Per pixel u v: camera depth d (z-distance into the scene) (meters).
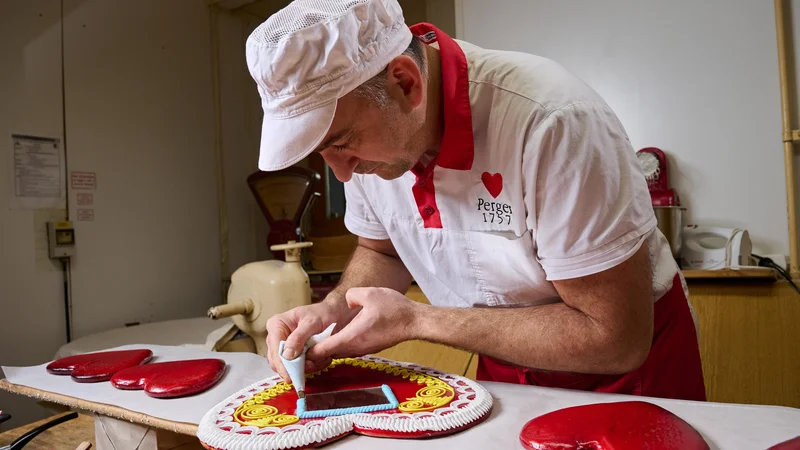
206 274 2.90
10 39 2.10
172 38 2.76
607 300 0.83
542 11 2.34
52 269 2.23
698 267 1.95
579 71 2.28
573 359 0.85
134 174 2.55
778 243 1.94
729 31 1.99
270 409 0.81
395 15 0.79
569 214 0.82
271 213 2.54
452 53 0.93
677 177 2.11
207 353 1.23
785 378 1.61
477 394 0.84
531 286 1.03
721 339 1.72
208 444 0.72
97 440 0.97
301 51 0.69
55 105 2.24
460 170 0.96
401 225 1.15
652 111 2.14
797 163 1.91
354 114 0.75
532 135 0.85
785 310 1.70
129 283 2.52
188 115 2.83
